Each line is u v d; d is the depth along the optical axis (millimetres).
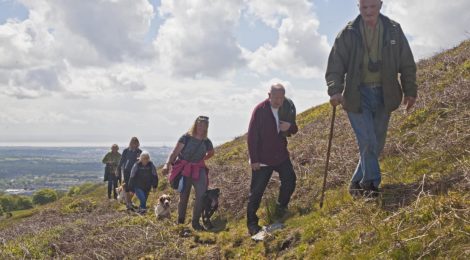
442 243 4547
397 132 8828
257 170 7488
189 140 9070
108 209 14000
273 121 7379
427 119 8633
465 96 8539
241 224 8352
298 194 8258
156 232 8312
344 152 9016
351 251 5273
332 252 5500
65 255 8297
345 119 11836
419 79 11516
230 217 9086
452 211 4910
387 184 6480
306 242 6160
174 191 13375
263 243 6719
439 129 7852
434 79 10844
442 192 5477
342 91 6395
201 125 9047
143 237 8133
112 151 17297
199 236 7949
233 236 7605
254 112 7465
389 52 6102
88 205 15555
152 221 9312
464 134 6957
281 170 7547
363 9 6000
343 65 6297
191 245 7691
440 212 5012
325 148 10062
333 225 6039
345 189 7332
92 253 7961
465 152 6484
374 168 6301
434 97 9328
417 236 4785
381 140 6527
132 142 14773
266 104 7426
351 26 6238
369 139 6242
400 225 5176
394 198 5949
